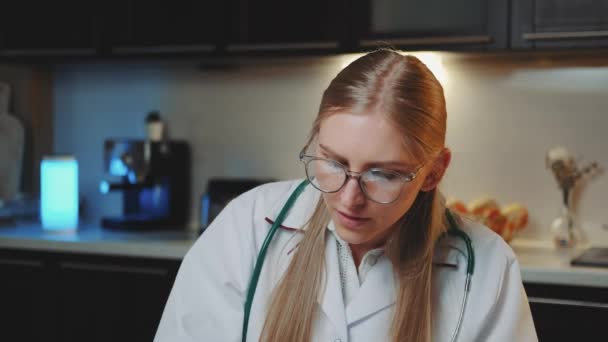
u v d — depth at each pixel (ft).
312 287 4.14
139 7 9.64
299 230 4.38
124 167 10.13
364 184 3.49
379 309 4.17
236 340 4.23
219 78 10.59
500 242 4.36
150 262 8.91
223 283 4.34
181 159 10.53
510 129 9.37
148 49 9.62
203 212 9.77
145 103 10.98
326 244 4.29
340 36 8.88
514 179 9.37
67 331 9.24
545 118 9.25
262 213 4.56
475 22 8.45
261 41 9.18
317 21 8.96
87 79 11.24
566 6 8.17
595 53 8.64
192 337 4.22
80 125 11.31
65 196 9.91
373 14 8.76
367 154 3.43
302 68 10.19
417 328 4.02
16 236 9.53
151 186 10.17
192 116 10.75
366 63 3.63
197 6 9.38
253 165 10.49
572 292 7.48
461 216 4.56
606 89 9.04
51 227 9.89
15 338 9.50
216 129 10.65
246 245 4.43
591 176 9.11
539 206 9.30
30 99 11.21
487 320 4.17
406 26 8.66
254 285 4.24
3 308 9.53
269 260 4.38
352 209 3.53
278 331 4.08
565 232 8.93
